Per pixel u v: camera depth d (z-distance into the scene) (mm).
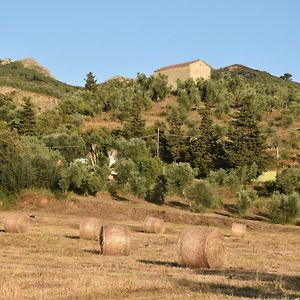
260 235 40031
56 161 57344
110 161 70438
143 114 99312
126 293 13625
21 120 78250
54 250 24094
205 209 53719
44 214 48906
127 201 56312
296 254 27359
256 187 64625
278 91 113062
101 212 50969
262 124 91000
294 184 61781
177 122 83375
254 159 71438
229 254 26094
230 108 100438
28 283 14344
